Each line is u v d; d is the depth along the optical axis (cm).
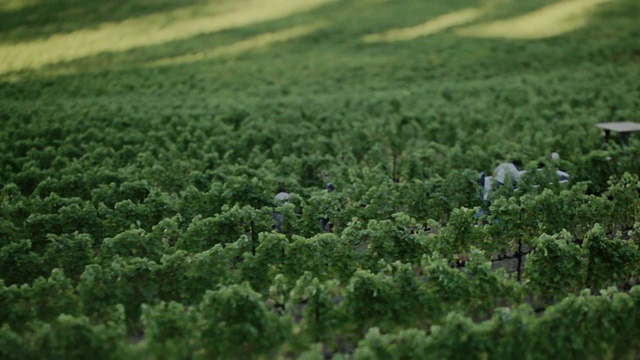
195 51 5212
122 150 2169
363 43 5331
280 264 1203
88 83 4231
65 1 6475
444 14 5981
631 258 1199
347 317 1028
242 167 1798
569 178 1719
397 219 1291
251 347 965
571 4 5728
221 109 2984
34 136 2470
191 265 1155
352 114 2859
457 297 1076
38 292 1069
